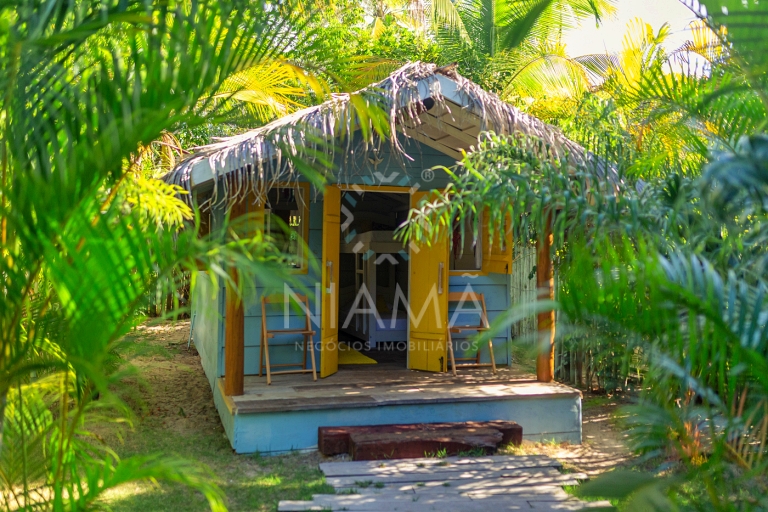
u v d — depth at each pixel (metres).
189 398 8.04
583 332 2.32
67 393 2.68
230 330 6.39
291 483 5.23
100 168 2.13
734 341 2.17
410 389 6.86
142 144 2.33
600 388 8.30
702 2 2.19
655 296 2.16
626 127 5.37
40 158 2.24
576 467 5.74
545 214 4.38
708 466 2.44
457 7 12.98
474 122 6.52
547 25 11.95
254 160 5.73
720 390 2.38
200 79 2.28
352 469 5.50
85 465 2.70
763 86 2.40
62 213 2.13
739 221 3.08
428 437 5.91
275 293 2.25
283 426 6.08
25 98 2.29
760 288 2.49
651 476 2.30
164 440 6.42
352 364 8.32
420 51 13.85
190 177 5.73
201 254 2.15
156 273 2.21
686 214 3.70
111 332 2.19
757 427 2.54
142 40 2.62
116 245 2.10
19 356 2.35
